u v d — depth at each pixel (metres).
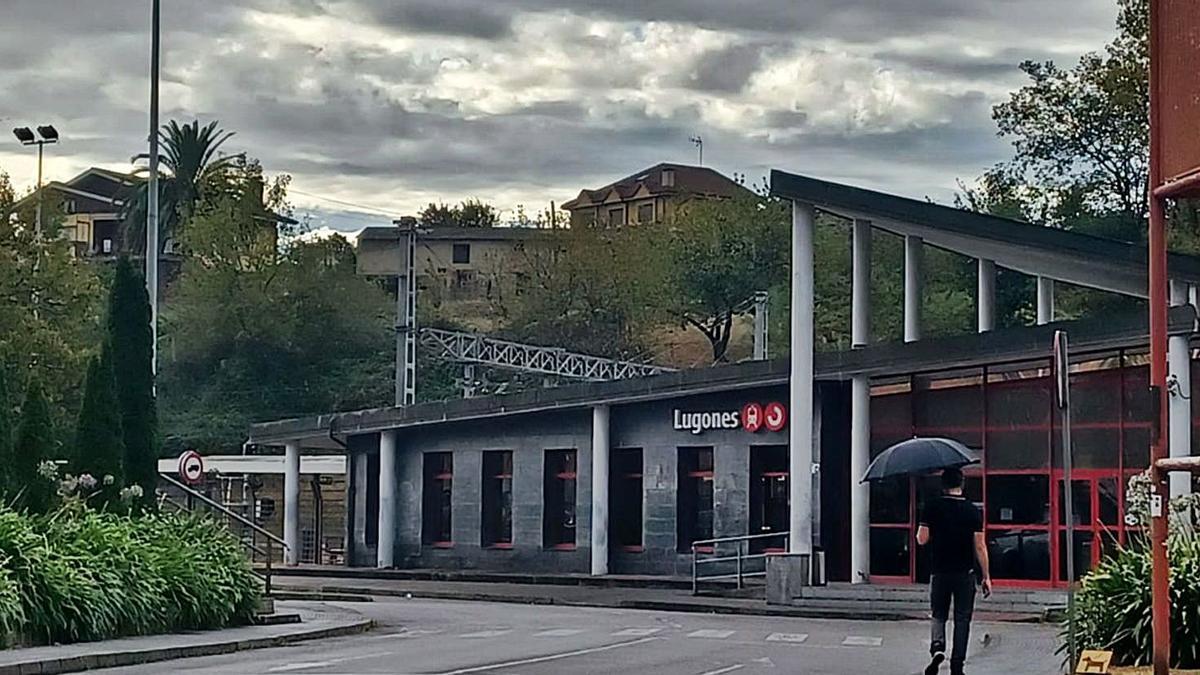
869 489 39.09
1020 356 35.72
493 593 41.75
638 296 90.25
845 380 40.16
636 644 23.81
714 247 88.69
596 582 45.31
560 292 92.19
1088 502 36.19
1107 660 15.13
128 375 27.92
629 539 47.16
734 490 43.84
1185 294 37.03
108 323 28.14
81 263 65.75
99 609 22.31
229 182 93.81
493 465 51.03
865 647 23.72
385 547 52.62
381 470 53.00
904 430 39.12
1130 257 36.50
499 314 95.69
